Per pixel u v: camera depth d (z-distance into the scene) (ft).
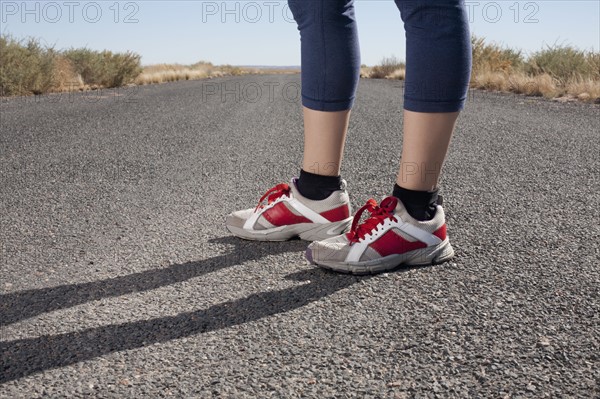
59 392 3.40
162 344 4.01
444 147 5.31
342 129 6.05
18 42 38.24
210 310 4.59
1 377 3.57
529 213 7.55
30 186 9.50
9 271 5.54
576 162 11.25
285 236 6.41
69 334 4.17
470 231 6.77
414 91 5.11
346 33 5.59
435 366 3.69
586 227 6.88
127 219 7.49
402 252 5.47
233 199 8.59
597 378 3.51
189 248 6.26
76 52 49.26
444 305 4.65
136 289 5.05
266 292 4.97
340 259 5.38
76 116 21.11
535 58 41.57
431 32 4.89
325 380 3.53
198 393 3.39
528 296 4.81
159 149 13.51
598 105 24.21
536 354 3.82
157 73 71.77
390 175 10.32
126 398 3.34
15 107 25.05
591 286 5.00
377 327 4.26
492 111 21.94
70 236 6.73
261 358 3.81
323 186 6.27
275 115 22.03
